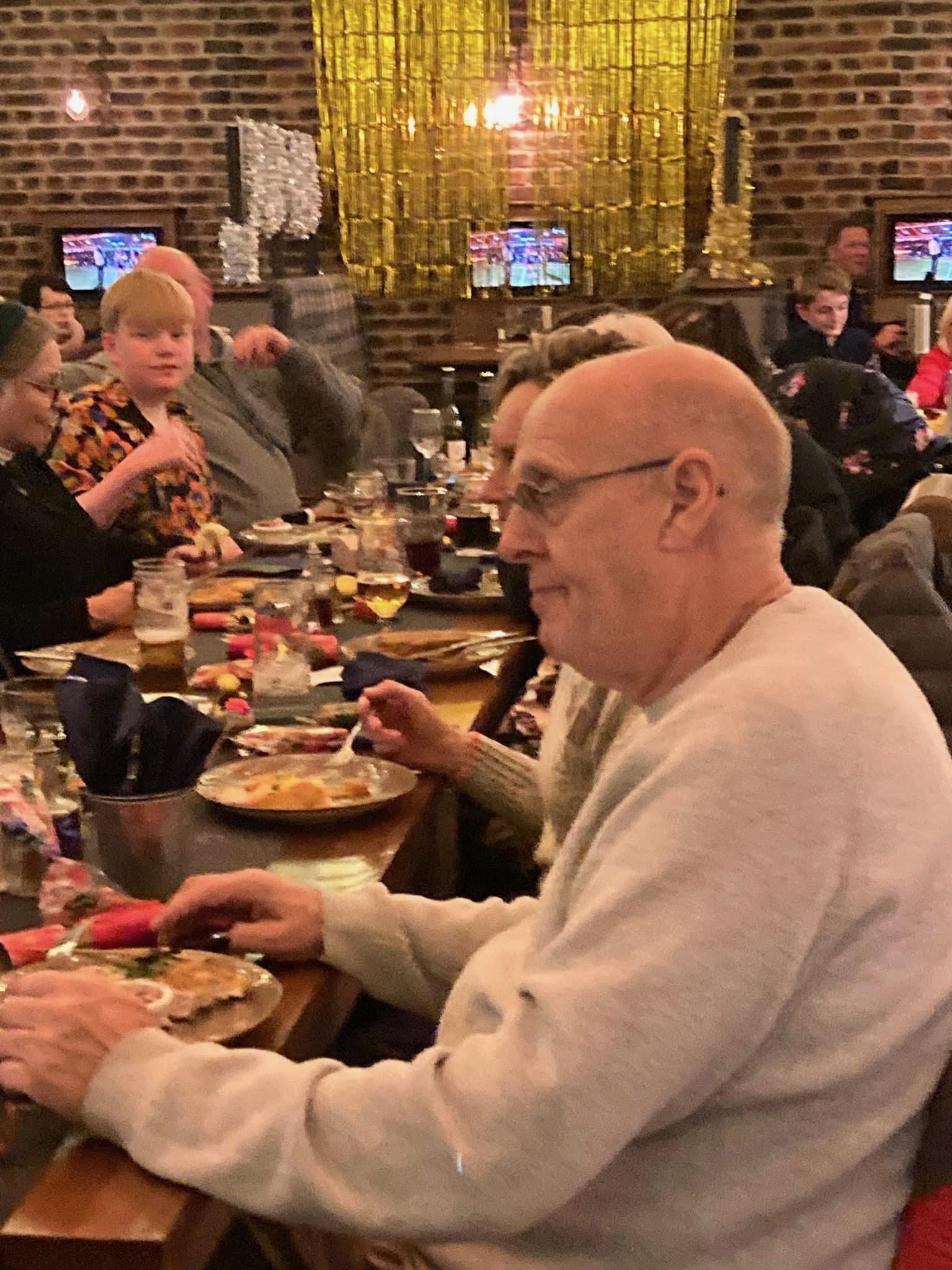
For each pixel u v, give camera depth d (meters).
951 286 7.07
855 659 1.00
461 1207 0.91
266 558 3.12
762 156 7.21
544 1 6.96
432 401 6.98
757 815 0.91
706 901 0.90
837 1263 0.96
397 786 1.65
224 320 6.07
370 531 2.88
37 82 7.21
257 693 2.04
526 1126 0.90
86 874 1.33
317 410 4.52
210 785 1.65
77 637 2.47
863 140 7.13
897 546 1.68
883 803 0.94
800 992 0.93
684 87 6.97
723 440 1.01
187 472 3.44
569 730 1.51
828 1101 0.95
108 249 7.14
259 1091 0.97
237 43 7.14
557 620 1.05
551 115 7.08
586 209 7.14
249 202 6.26
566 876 1.05
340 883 1.41
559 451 1.01
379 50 7.04
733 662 1.00
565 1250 1.00
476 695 2.09
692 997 0.89
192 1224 0.92
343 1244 1.28
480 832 2.47
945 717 1.60
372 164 7.18
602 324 1.70
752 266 7.02
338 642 2.41
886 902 0.93
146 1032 1.02
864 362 6.06
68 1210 0.91
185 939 1.29
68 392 3.83
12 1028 1.02
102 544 2.73
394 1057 1.77
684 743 0.95
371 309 7.36
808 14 7.04
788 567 2.52
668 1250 0.97
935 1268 0.96
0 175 7.30
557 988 0.91
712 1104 0.95
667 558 1.01
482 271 7.25
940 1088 0.96
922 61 7.03
